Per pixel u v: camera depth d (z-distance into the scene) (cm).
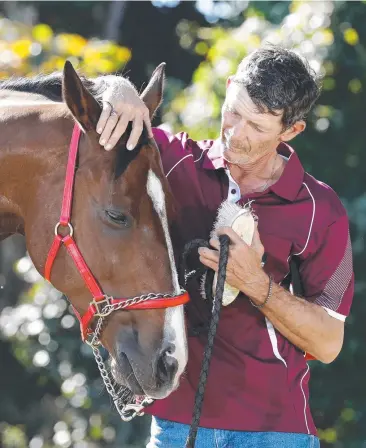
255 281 570
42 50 1418
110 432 1473
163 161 620
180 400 591
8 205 589
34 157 572
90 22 2048
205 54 1773
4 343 1650
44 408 1662
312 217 600
